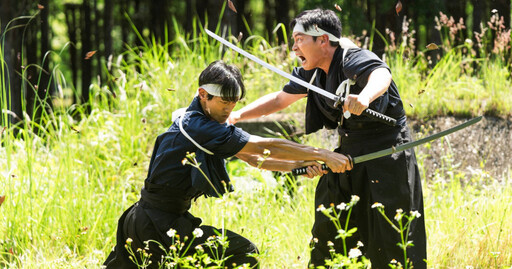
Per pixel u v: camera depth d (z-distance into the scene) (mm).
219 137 5223
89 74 25297
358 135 5734
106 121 9977
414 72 11852
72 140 9344
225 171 5508
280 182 8008
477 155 9773
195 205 7738
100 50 27250
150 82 11242
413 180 5680
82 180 8281
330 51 5668
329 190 5949
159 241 5441
